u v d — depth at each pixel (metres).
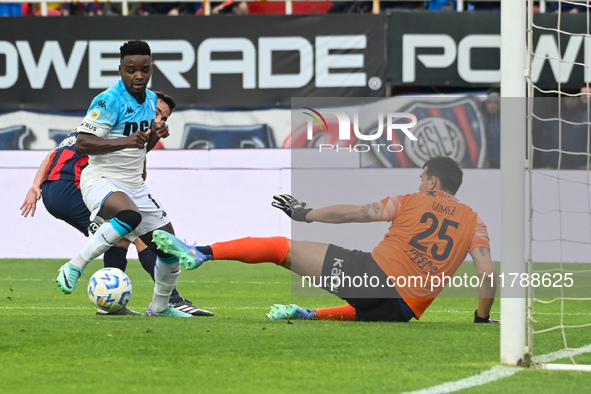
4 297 25.52
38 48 39.56
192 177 39.66
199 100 39.78
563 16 38.69
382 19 39.03
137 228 18.95
